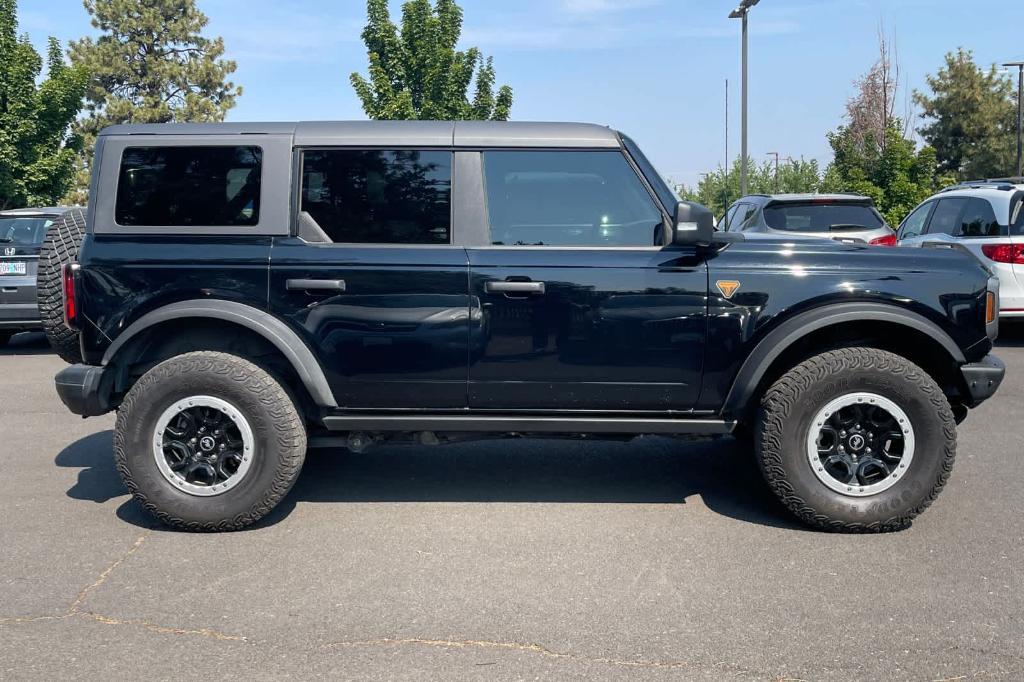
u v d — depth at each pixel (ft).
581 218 14.76
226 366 14.37
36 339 40.68
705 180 102.32
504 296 14.40
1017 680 10.00
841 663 10.39
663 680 10.02
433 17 67.46
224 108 159.63
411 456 19.58
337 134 14.76
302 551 13.94
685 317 14.44
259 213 14.61
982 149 165.68
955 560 13.39
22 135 68.95
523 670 10.26
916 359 15.70
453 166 14.76
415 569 13.20
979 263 14.75
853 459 14.55
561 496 16.70
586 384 14.69
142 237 14.64
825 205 35.50
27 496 16.83
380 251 14.52
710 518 15.42
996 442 20.29
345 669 10.30
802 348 15.38
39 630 11.26
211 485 14.56
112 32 157.17
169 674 10.18
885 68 107.04
